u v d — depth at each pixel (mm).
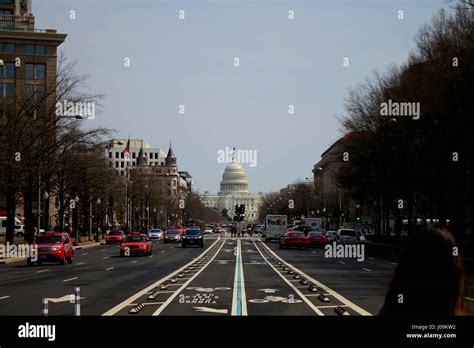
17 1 115562
